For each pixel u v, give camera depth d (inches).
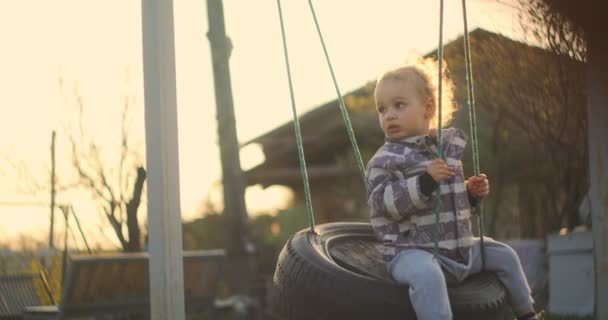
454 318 134.9
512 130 352.5
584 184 315.6
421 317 130.1
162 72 176.6
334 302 136.3
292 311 142.5
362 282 135.4
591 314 278.8
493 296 140.1
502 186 403.9
